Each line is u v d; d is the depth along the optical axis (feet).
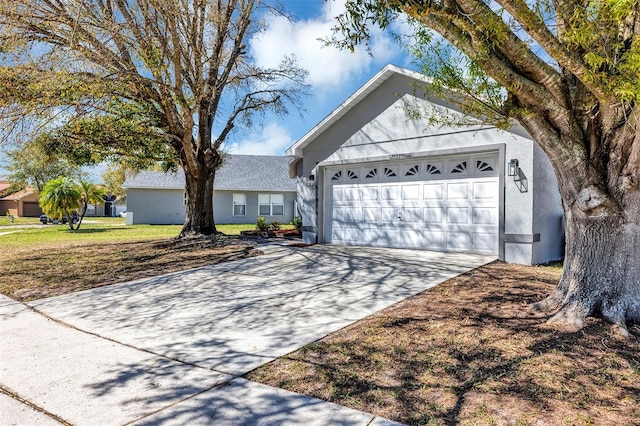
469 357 12.46
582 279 15.25
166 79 33.76
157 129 43.06
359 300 19.77
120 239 50.39
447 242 32.68
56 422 9.64
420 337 14.34
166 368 12.66
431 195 33.65
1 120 30.86
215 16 36.22
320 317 17.40
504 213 28.68
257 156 101.40
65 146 40.27
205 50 38.22
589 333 13.75
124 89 34.76
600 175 14.75
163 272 28.48
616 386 10.47
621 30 12.91
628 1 9.61
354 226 39.04
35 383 11.77
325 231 41.47
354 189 38.99
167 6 29.66
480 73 16.44
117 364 13.08
